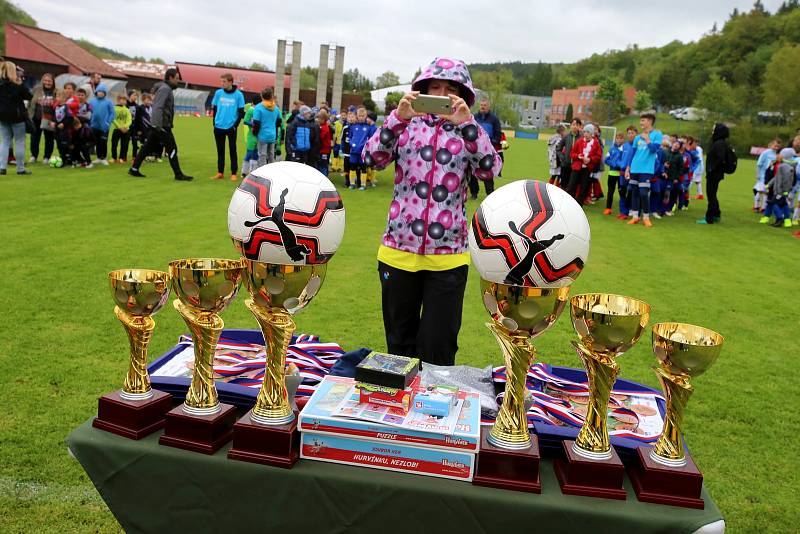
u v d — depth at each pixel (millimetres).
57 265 5848
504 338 1762
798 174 11992
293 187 1734
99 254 6320
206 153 18047
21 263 5848
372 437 1713
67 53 57656
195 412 1811
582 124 12406
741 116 71312
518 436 1710
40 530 2363
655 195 12047
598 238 9516
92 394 3395
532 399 2119
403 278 2680
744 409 3816
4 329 4254
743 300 6461
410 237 2621
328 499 1711
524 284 1691
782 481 3037
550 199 1693
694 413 3734
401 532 1695
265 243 1723
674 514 1607
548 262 1651
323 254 1774
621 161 11547
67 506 2506
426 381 2004
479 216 1734
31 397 3326
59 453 2842
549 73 141875
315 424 1733
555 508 1614
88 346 4047
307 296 1837
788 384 4270
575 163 12031
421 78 2658
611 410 2324
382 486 1676
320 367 2625
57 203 8852
